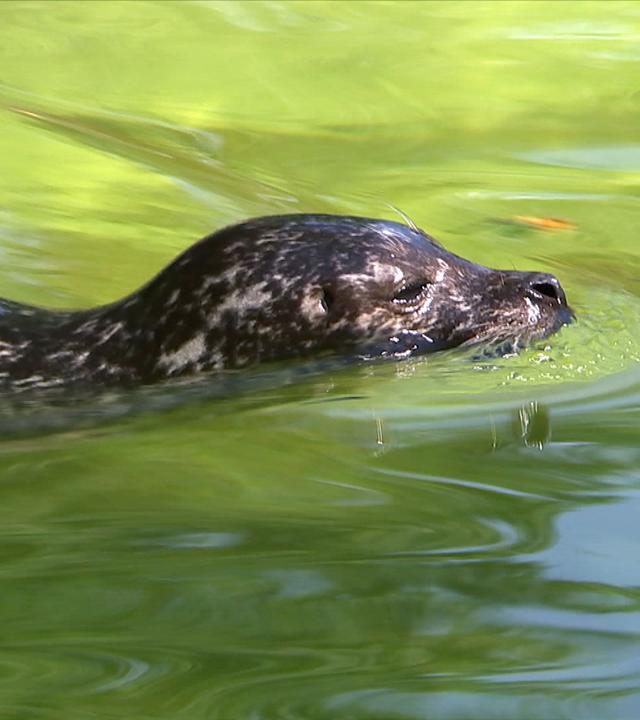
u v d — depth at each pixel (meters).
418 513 16.48
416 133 36.94
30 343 21.22
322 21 45.78
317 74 40.91
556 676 12.87
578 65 41.94
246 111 38.12
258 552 15.38
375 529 16.00
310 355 21.33
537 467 17.92
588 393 20.69
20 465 18.02
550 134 37.00
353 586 14.59
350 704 12.30
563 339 22.80
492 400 20.36
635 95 39.72
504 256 28.22
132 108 37.62
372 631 13.66
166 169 32.50
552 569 15.07
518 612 14.09
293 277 21.33
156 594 14.36
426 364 21.58
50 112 36.22
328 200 31.45
